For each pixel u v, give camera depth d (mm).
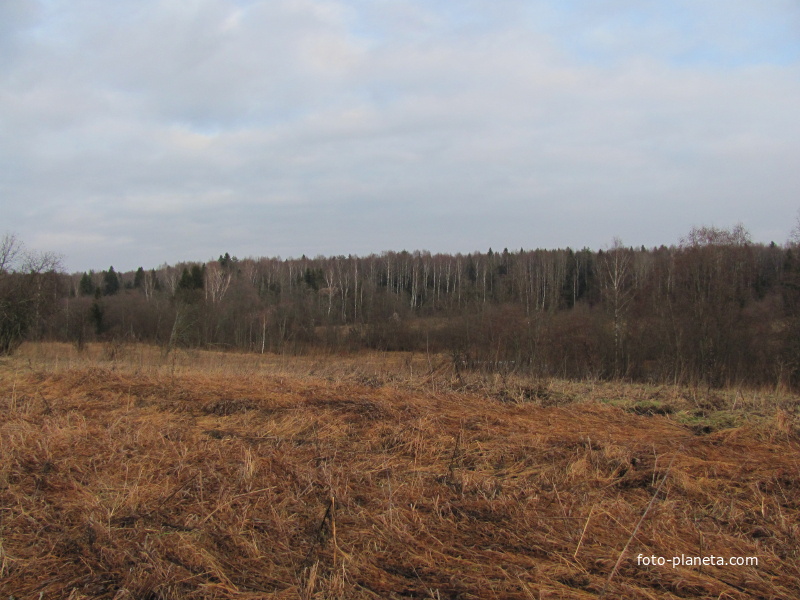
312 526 4109
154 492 4762
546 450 5852
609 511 4359
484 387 10141
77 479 5059
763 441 6258
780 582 3393
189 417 7820
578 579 3369
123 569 3439
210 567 3490
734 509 4387
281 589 3291
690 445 6062
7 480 4914
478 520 4207
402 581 3361
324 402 8531
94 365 13258
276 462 5504
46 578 3379
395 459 5789
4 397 8820
